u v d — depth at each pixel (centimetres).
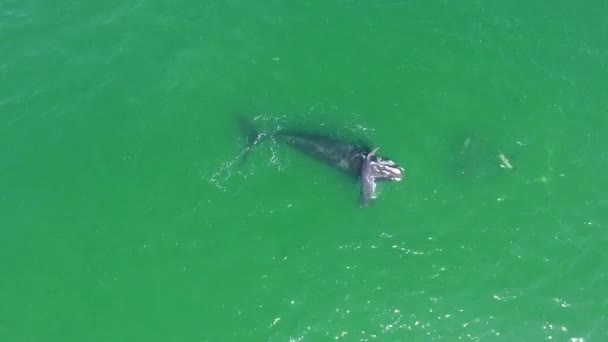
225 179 3594
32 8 4134
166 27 4056
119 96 3853
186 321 3291
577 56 3872
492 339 3139
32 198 3612
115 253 3469
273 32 4012
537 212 3428
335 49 3938
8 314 3344
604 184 3488
